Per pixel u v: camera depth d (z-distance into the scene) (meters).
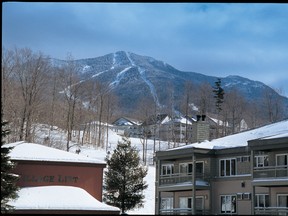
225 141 39.88
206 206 37.22
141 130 114.12
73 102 83.50
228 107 105.31
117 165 41.28
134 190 41.22
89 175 33.59
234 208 35.22
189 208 37.72
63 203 29.75
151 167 67.56
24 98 69.31
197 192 38.25
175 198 40.00
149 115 105.44
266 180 31.94
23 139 66.62
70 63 86.38
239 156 35.81
